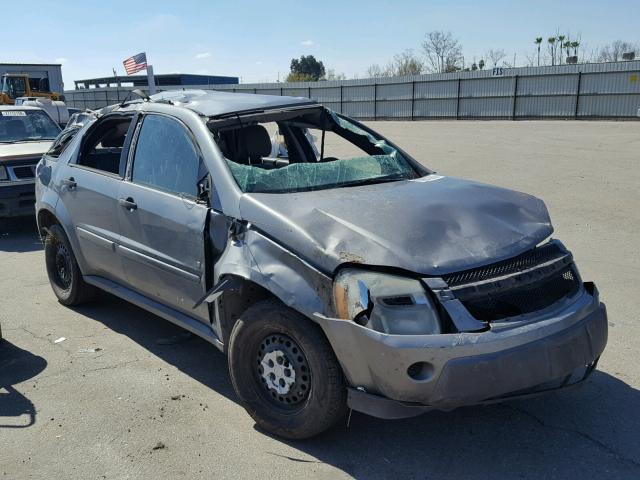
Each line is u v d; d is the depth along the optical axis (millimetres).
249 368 3613
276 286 3330
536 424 3631
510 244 3352
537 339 3027
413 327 2959
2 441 3607
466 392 2904
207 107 4480
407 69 61312
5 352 4895
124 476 3246
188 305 4145
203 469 3287
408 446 3451
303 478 3193
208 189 3965
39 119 11023
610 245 7418
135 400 4051
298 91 45500
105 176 4957
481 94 36031
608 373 4207
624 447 3383
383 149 4855
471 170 13797
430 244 3215
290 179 4012
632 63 29969
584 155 15469
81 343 5039
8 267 7523
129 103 5141
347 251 3172
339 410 3275
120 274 4863
